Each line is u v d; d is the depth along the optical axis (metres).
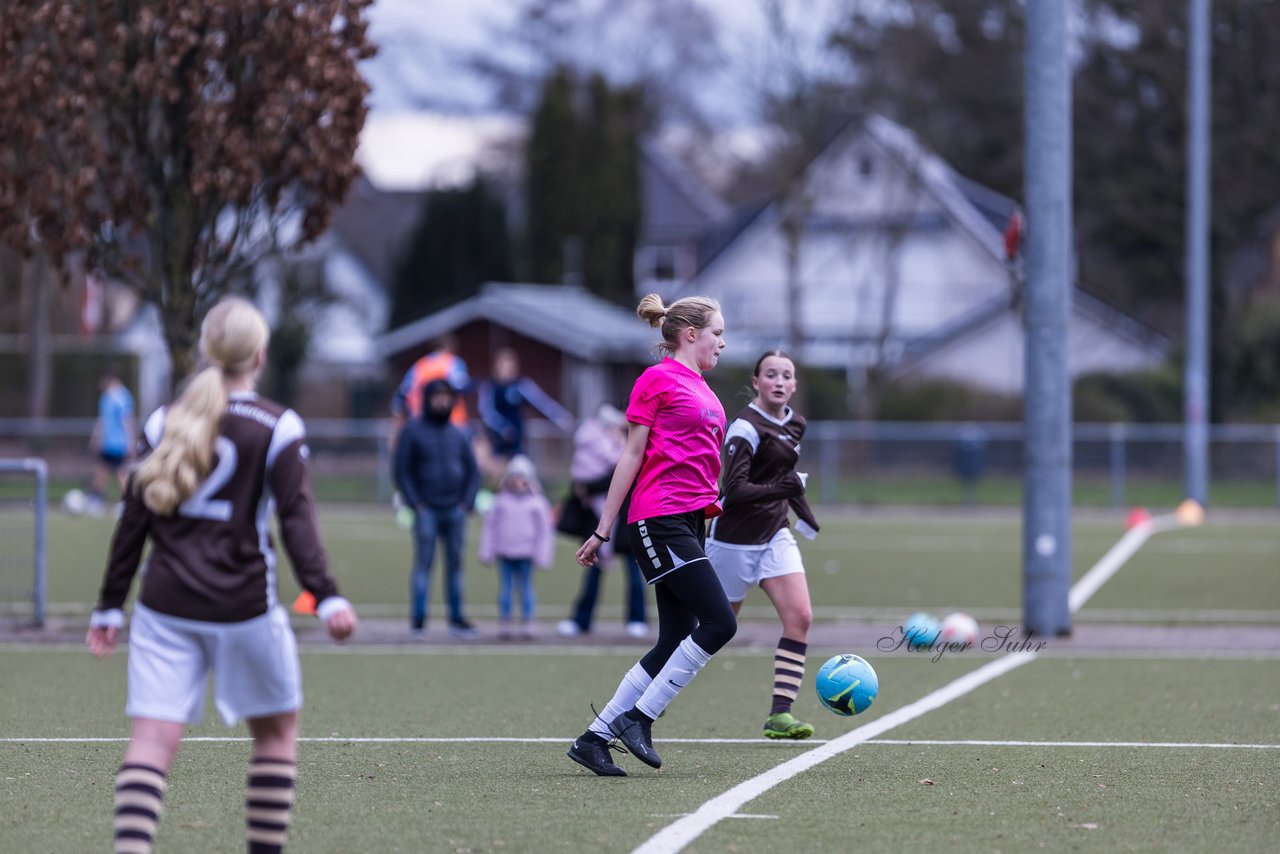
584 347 190.62
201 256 51.56
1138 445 121.25
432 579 70.88
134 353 156.12
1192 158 114.88
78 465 119.00
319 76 49.19
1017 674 44.44
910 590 67.88
